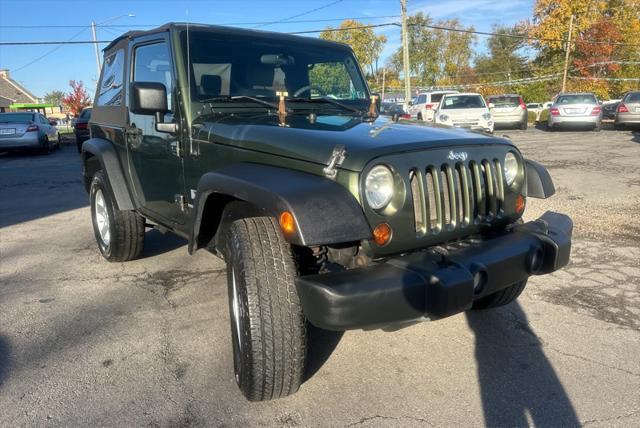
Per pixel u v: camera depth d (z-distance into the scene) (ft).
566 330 11.71
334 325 7.43
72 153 58.23
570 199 25.25
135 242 15.96
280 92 11.51
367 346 11.14
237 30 12.71
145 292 14.23
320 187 8.05
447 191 9.12
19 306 13.33
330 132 9.35
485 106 59.67
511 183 10.39
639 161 37.27
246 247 8.34
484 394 9.32
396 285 7.66
